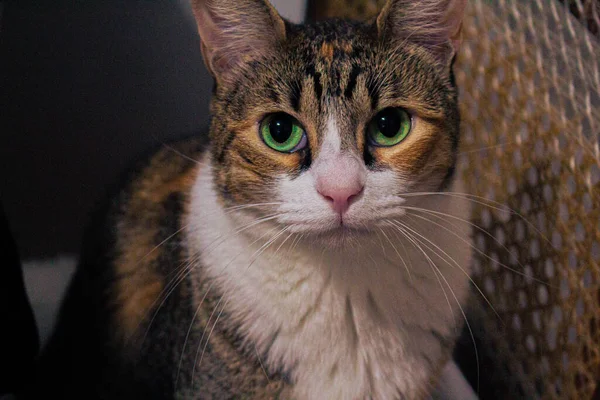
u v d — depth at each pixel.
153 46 0.42
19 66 0.41
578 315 0.35
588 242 0.34
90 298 0.38
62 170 0.41
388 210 0.28
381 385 0.32
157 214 0.37
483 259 0.38
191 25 0.43
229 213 0.31
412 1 0.29
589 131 0.35
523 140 0.37
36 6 0.40
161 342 0.34
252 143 0.29
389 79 0.29
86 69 0.42
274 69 0.29
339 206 0.27
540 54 0.36
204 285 0.32
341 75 0.28
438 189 0.30
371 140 0.29
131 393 0.35
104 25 0.41
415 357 0.32
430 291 0.31
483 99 0.39
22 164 0.41
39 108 0.41
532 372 0.37
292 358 0.31
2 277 0.35
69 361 0.37
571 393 0.34
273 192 0.29
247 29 0.30
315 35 0.30
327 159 0.28
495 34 0.38
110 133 0.42
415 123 0.29
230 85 0.30
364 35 0.30
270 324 0.31
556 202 0.36
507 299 0.38
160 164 0.39
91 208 0.41
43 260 0.41
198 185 0.34
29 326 0.36
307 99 0.28
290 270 0.31
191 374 0.32
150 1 0.42
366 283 0.31
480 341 0.39
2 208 0.35
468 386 0.38
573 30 0.35
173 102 0.43
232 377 0.32
